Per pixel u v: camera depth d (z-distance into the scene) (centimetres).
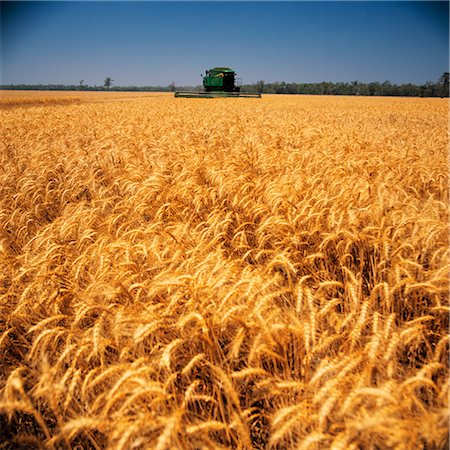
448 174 644
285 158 841
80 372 254
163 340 293
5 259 401
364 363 226
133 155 940
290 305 301
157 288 302
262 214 511
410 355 294
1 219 551
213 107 3098
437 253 355
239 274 342
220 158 904
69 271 395
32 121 1905
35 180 734
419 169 695
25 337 342
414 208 457
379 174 664
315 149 924
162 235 428
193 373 283
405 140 1270
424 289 315
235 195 564
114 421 207
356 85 12294
